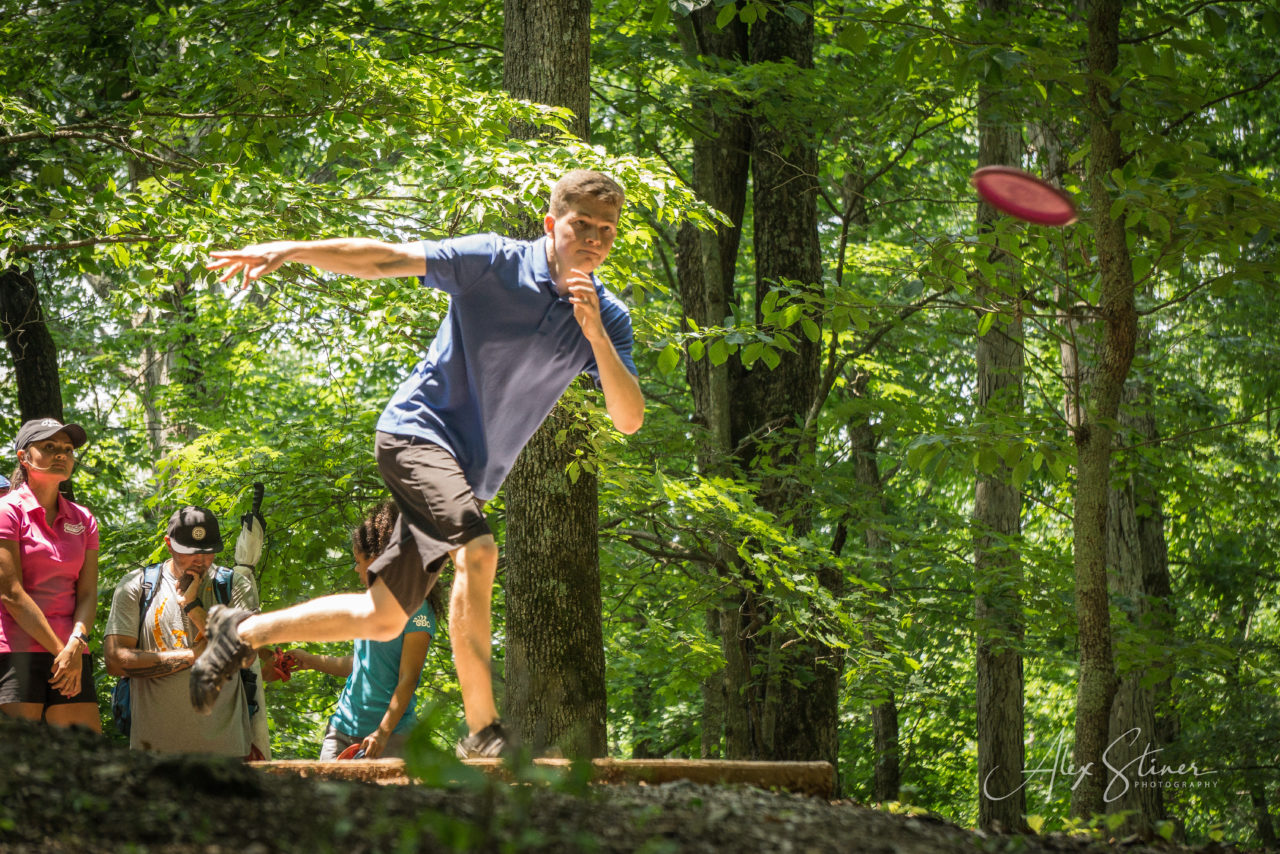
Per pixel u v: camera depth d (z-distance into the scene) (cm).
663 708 1948
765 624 1270
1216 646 1124
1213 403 1758
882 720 1966
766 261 1387
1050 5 1312
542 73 873
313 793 294
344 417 1231
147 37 1030
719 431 1295
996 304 779
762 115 1370
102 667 1280
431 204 928
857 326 815
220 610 382
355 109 839
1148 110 785
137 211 799
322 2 1124
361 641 603
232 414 1780
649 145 1405
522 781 273
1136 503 1547
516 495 828
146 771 285
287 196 834
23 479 620
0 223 780
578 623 817
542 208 793
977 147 1925
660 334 900
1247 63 1477
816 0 1382
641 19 1422
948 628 1548
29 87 999
